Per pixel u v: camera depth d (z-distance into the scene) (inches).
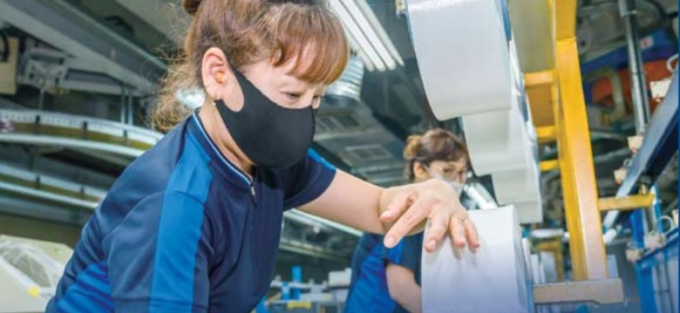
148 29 123.0
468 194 110.7
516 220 26.9
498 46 27.5
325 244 364.5
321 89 27.0
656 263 102.9
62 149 165.5
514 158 47.6
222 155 27.3
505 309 24.4
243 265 29.7
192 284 23.9
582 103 56.2
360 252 62.0
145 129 145.1
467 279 25.2
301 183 35.0
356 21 97.9
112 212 26.9
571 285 27.2
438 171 64.1
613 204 83.8
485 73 28.2
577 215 56.9
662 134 55.8
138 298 22.9
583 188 56.1
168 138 28.5
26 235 192.9
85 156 180.7
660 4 138.3
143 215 24.6
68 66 129.6
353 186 36.2
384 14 102.7
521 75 47.4
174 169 26.1
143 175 26.2
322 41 25.1
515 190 64.4
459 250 25.8
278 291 233.5
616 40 152.9
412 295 54.3
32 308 94.7
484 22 27.0
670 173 125.0
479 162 48.7
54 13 99.3
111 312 27.3
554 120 70.1
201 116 28.6
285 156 27.0
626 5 128.1
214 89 26.6
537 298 27.6
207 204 25.8
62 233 210.1
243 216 28.5
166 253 23.5
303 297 211.9
